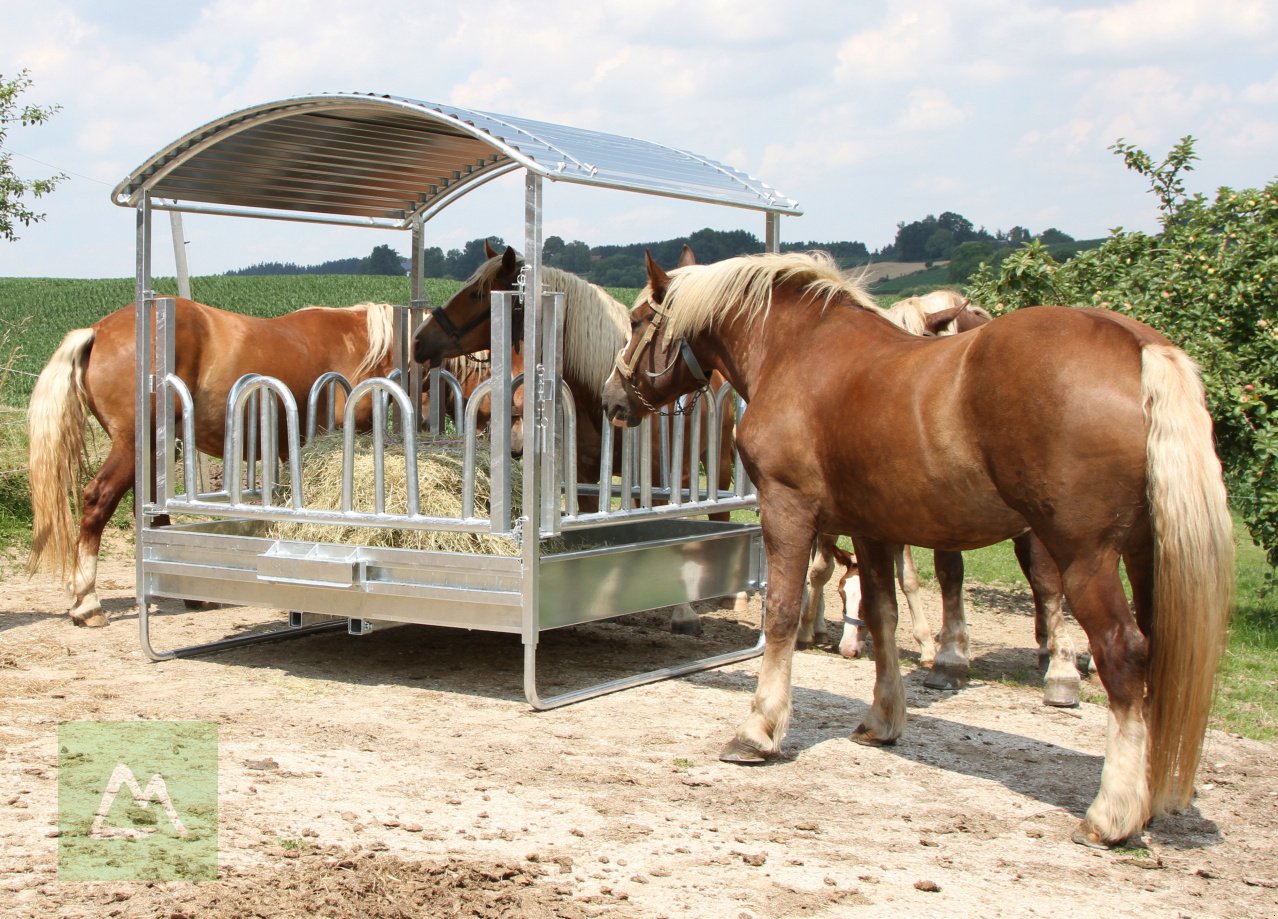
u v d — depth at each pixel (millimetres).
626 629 7840
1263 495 8031
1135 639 3736
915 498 4168
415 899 3297
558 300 5441
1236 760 5160
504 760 4762
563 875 3557
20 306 42250
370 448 6684
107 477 7340
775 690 4816
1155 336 3756
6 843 3645
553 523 5508
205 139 6367
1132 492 3631
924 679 6453
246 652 6883
